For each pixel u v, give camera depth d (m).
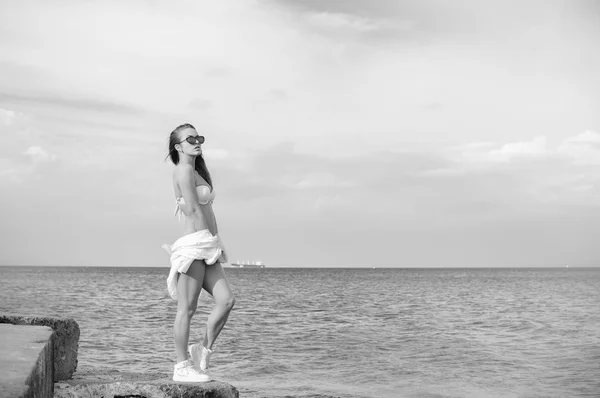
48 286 59.62
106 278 99.69
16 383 2.93
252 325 21.94
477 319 25.92
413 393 10.77
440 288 68.56
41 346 3.97
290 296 46.09
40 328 4.84
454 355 15.16
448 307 34.41
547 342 17.95
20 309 27.02
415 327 22.09
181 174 5.50
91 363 12.55
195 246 5.42
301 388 10.95
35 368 3.36
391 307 33.94
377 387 11.26
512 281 105.88
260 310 30.09
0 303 31.12
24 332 4.60
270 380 11.70
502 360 14.40
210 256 5.46
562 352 15.84
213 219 5.77
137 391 5.05
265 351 15.38
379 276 149.12
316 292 54.75
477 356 15.03
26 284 64.69
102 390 5.07
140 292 48.81
